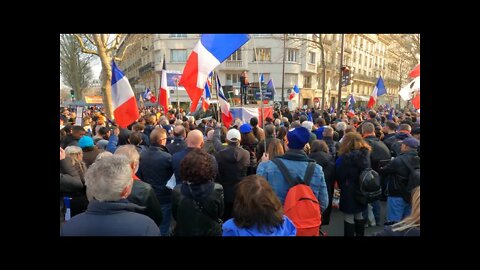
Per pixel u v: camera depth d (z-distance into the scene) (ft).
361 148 13.34
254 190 7.09
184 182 8.93
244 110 35.35
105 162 6.79
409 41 97.91
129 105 19.21
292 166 10.22
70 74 132.57
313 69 134.92
